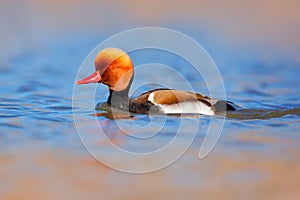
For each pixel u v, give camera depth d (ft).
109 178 31.50
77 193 29.14
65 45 79.00
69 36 83.87
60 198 28.43
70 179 31.09
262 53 77.30
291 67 69.92
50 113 43.83
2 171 31.89
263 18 95.20
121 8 99.30
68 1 103.24
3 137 37.65
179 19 93.25
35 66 67.21
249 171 32.53
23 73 63.16
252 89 57.26
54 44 79.61
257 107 46.80
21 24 89.30
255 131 39.55
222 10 99.30
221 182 31.01
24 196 28.55
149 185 30.58
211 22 92.27
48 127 39.96
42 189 29.53
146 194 29.27
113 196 28.89
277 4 102.42
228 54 76.13
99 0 104.58
